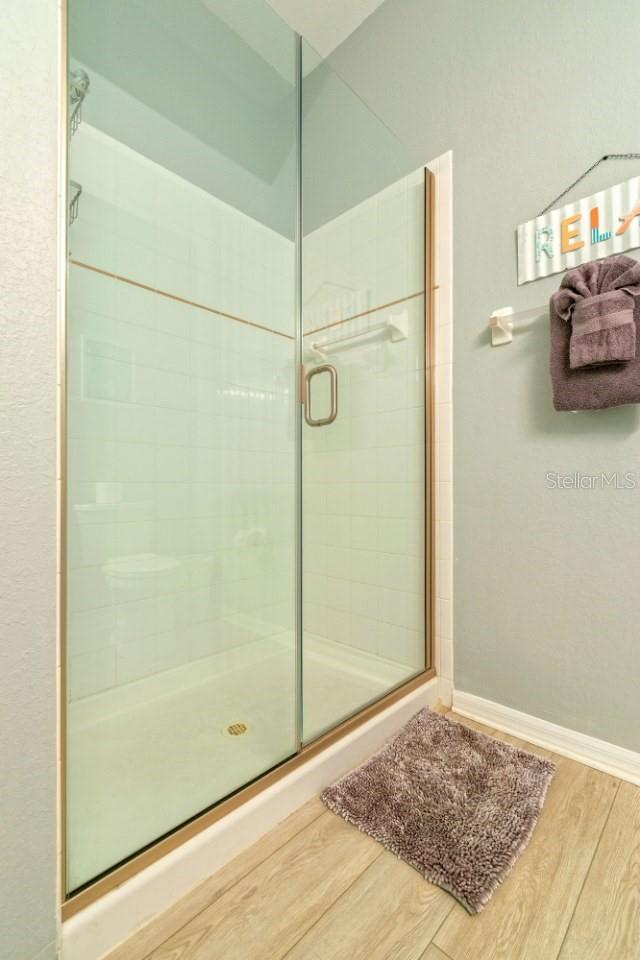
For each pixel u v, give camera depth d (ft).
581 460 4.06
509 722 4.53
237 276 5.94
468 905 2.63
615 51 3.82
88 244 4.53
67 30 2.48
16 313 2.08
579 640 4.09
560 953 2.39
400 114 5.49
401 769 3.84
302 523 5.79
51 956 2.19
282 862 3.00
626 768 3.80
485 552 4.72
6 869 2.04
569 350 3.79
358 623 5.41
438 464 5.08
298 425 5.92
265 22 5.19
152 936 2.51
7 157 2.05
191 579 5.49
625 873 2.86
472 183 4.80
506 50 4.53
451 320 4.97
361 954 2.41
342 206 5.71
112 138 4.74
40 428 2.16
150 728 4.41
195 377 5.55
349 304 5.65
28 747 2.12
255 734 4.15
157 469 5.20
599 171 3.93
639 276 3.46
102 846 2.75
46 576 2.19
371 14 5.92
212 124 5.68
